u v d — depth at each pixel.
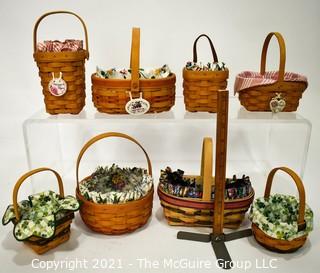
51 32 1.83
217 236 1.31
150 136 2.09
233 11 1.80
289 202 1.34
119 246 1.29
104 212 1.27
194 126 2.06
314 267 1.18
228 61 1.89
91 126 2.06
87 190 1.32
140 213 1.33
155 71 1.55
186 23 1.82
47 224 1.16
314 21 1.83
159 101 1.41
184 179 1.46
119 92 1.37
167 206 1.37
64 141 2.10
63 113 1.46
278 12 1.81
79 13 1.80
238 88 1.50
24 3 1.77
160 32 1.83
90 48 1.85
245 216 1.50
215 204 1.28
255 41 1.86
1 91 1.95
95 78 1.41
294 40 1.86
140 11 1.79
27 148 1.56
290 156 2.12
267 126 2.08
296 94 1.45
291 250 1.24
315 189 1.73
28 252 1.25
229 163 2.09
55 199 1.34
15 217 1.21
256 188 1.77
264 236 1.23
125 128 2.07
